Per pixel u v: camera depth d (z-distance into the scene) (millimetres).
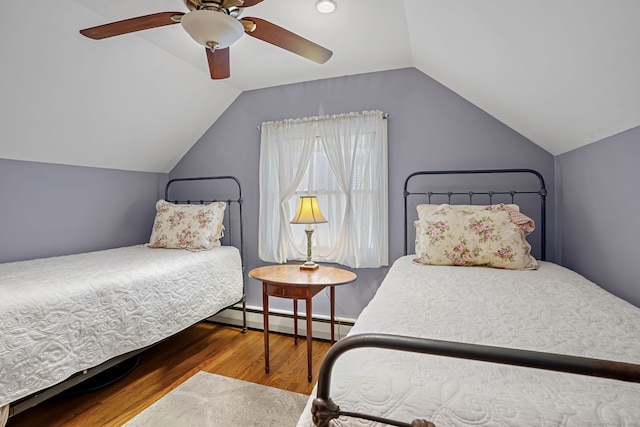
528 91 1688
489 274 1714
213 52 1688
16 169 2240
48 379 1428
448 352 626
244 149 3131
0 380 1268
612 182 1524
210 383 2055
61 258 2305
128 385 2023
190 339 2773
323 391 692
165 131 2945
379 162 2629
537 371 765
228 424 1663
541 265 1973
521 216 1956
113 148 2727
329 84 2814
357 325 1047
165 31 2037
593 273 1730
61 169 2516
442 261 1962
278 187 2955
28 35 1709
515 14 1196
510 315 1116
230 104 3172
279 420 1698
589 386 700
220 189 3238
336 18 1895
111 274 1824
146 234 3246
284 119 2965
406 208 2580
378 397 697
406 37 2121
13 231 2230
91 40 1935
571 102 1501
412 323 1048
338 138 2717
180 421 1682
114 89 2301
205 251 2664
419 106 2578
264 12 1822
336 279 2141
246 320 3061
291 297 2102
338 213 2744
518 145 2350
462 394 684
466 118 2463
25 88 1906
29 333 1370
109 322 1711
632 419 594
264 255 2982
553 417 611
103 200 2838
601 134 1579
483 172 2363
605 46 1043
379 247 2637
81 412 1749
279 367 2277
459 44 1724
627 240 1412
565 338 932
